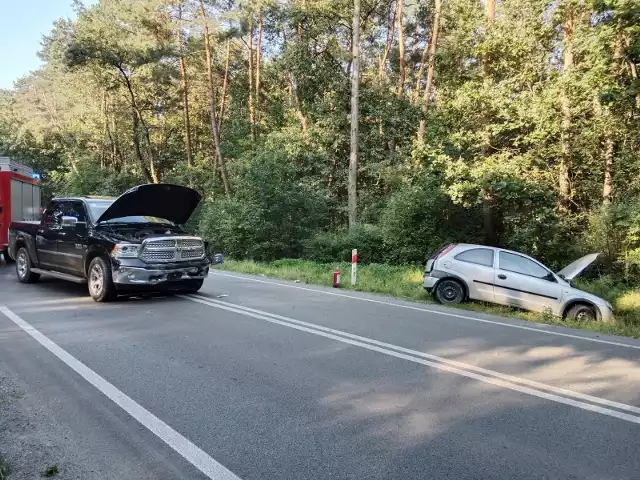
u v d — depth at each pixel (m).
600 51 13.15
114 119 48.50
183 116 46.12
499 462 3.68
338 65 28.47
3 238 15.19
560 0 15.84
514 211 17.36
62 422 4.22
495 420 4.45
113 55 33.91
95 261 9.76
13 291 10.79
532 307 10.98
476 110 16.89
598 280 15.07
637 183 16.45
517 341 7.58
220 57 41.16
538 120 15.99
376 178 27.50
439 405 4.79
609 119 15.72
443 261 11.65
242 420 4.32
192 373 5.53
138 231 10.26
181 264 10.01
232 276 15.41
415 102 27.91
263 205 22.39
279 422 4.30
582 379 5.72
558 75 16.00
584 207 18.83
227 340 6.99
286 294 11.68
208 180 36.34
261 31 33.75
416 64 34.28
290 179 23.88
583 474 3.53
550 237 17.22
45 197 57.28
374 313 9.54
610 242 15.38
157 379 5.32
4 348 6.35
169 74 34.91
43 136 55.16
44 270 11.33
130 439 3.93
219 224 23.88
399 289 13.07
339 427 4.23
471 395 5.08
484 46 16.53
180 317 8.49
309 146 28.81
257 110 35.09
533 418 4.52
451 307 10.85
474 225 19.22
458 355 6.62
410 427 4.26
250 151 29.58
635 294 13.54
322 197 24.91
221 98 42.06
